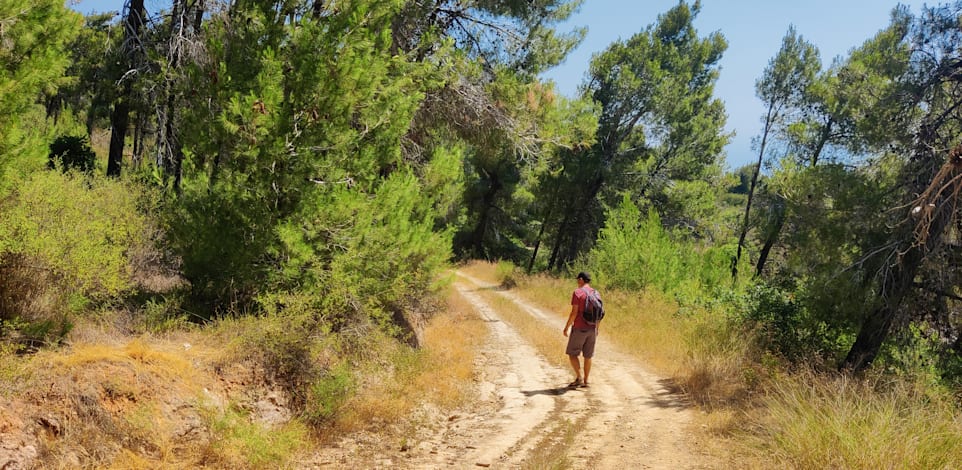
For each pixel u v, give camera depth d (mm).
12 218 5840
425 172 12867
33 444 4367
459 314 17516
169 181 9242
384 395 7871
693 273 24938
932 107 11773
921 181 11148
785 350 11727
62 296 6125
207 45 8430
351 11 8234
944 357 11766
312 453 6098
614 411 8016
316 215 7887
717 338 11477
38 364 5012
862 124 12266
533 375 10609
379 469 5762
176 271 8922
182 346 6535
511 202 42406
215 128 7605
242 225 7801
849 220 11773
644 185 36875
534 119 16516
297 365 7035
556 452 6043
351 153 8438
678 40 42000
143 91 11172
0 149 5613
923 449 5148
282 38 8156
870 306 11242
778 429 6043
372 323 8617
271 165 7590
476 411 8328
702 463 5652
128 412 5082
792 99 30172
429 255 10984
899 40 12625
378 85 8609
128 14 12227
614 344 13562
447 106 14773
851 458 5105
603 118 34344
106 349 5629
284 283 7793
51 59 5711
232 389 6199
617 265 22922
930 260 10906
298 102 7836
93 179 8961
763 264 27812
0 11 5402
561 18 17156
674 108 34562
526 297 23906
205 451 5277
